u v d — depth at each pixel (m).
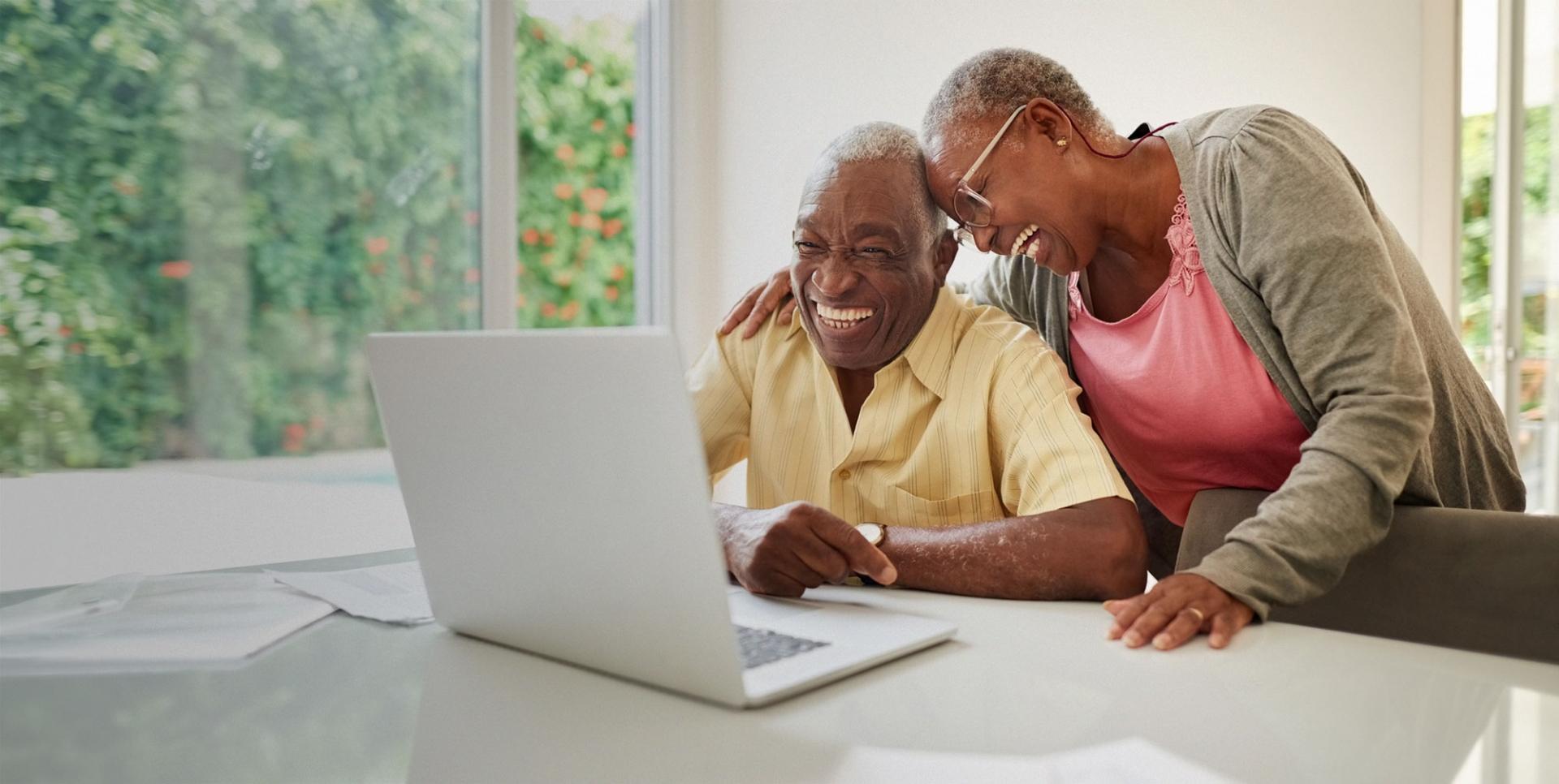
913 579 1.23
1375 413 1.11
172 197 2.40
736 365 1.62
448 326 2.87
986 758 0.67
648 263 3.45
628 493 0.77
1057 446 1.31
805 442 1.54
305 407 2.62
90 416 2.32
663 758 0.67
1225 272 1.30
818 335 1.45
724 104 3.45
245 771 0.66
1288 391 1.29
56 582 1.45
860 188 1.37
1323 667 0.87
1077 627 1.02
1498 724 0.73
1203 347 1.39
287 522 1.71
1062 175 1.38
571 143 3.23
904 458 1.48
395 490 1.93
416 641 0.97
